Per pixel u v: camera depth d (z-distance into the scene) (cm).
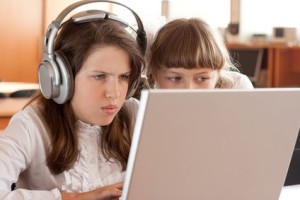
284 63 424
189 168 79
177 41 125
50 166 111
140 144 73
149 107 71
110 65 101
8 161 104
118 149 118
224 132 78
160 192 79
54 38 105
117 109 105
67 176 111
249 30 459
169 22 134
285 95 81
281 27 437
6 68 432
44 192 99
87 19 108
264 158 85
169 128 74
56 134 111
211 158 80
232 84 144
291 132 85
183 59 122
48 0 437
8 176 103
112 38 103
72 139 112
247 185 86
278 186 89
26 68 439
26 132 109
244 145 81
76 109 108
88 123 112
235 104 77
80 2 108
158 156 75
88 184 111
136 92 123
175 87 125
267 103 80
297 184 116
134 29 117
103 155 116
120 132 120
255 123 81
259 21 455
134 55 106
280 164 87
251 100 78
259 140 83
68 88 105
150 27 131
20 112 114
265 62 439
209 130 77
